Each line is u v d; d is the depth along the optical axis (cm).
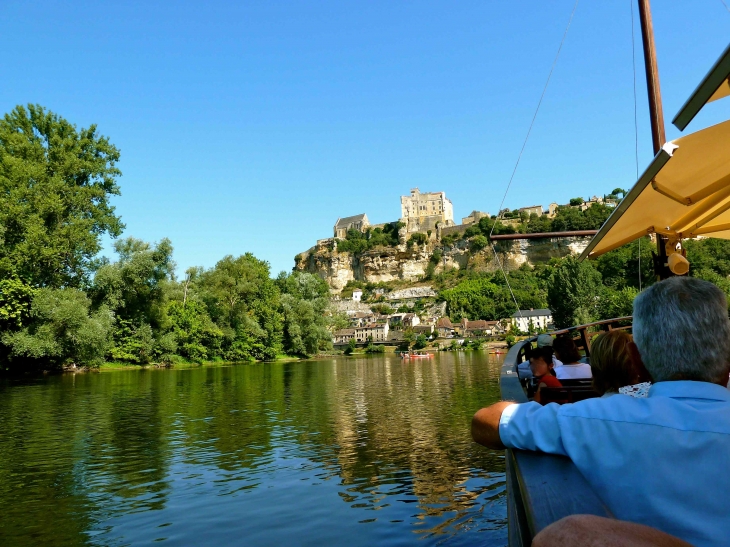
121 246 4812
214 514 852
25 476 1096
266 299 8019
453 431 1498
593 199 19375
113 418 1888
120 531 788
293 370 5191
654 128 973
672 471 151
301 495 939
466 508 848
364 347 12088
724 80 255
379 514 835
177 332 6056
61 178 4028
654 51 973
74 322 3897
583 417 173
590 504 148
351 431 1546
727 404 161
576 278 8094
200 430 1617
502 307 15638
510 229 19088
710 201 520
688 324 174
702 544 146
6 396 2650
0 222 3716
